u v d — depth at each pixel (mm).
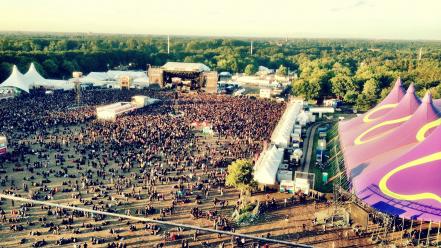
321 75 174500
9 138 91875
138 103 135500
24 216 56375
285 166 78688
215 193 66625
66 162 78500
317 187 70438
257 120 118188
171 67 189375
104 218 56719
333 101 154625
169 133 100438
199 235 52812
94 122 111000
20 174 71812
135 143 91250
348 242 51625
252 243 51094
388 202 50125
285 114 121312
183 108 136500
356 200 58844
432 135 54875
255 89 196875
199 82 185625
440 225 52531
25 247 48906
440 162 51781
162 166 78188
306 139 104625
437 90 151750
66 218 56031
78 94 138625
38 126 103375
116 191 66000
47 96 152000
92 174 72812
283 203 63062
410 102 72562
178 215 58469
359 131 75188
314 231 54438
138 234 52688
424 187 50125
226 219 57469
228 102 151750
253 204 62156
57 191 65000
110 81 187875
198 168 78000
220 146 92812
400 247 50062
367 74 179625
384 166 55500
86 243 49688
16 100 139500
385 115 74562
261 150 89625
